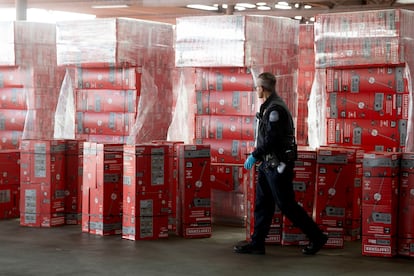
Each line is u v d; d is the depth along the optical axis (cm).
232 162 820
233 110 812
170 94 908
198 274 567
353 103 758
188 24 816
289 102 827
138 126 843
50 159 787
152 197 713
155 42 874
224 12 1579
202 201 730
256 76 794
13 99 927
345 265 604
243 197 798
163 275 563
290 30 827
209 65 802
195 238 727
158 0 1185
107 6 1227
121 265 597
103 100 861
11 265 593
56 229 775
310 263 611
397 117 738
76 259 619
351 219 720
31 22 918
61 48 862
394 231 637
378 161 633
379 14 724
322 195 680
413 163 630
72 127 941
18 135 930
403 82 731
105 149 729
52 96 941
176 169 752
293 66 833
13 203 855
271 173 623
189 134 912
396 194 638
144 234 711
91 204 745
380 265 605
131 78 842
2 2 1293
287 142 623
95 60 835
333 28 751
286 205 630
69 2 1252
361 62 734
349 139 762
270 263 610
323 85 798
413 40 738
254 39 788
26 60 915
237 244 693
